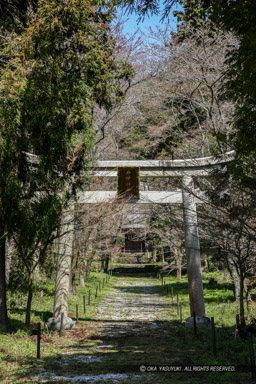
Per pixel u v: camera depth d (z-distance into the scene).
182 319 14.87
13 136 10.30
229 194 8.52
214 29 19.48
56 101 10.12
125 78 13.70
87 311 16.72
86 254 21.70
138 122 30.45
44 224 10.62
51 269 18.28
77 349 9.55
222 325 12.30
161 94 24.27
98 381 6.67
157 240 32.56
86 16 10.45
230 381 6.39
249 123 6.05
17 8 11.61
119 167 13.66
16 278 15.59
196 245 13.39
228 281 24.53
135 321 14.56
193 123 26.86
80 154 11.33
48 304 16.86
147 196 13.92
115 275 39.25
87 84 11.04
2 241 10.93
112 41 12.05
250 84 5.43
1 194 9.99
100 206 14.50
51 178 11.05
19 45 10.48
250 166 6.66
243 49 5.31
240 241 9.82
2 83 9.68
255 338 9.73
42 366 7.74
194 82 22.44
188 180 12.98
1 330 10.42
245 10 5.03
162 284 28.67
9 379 6.76
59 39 10.44
